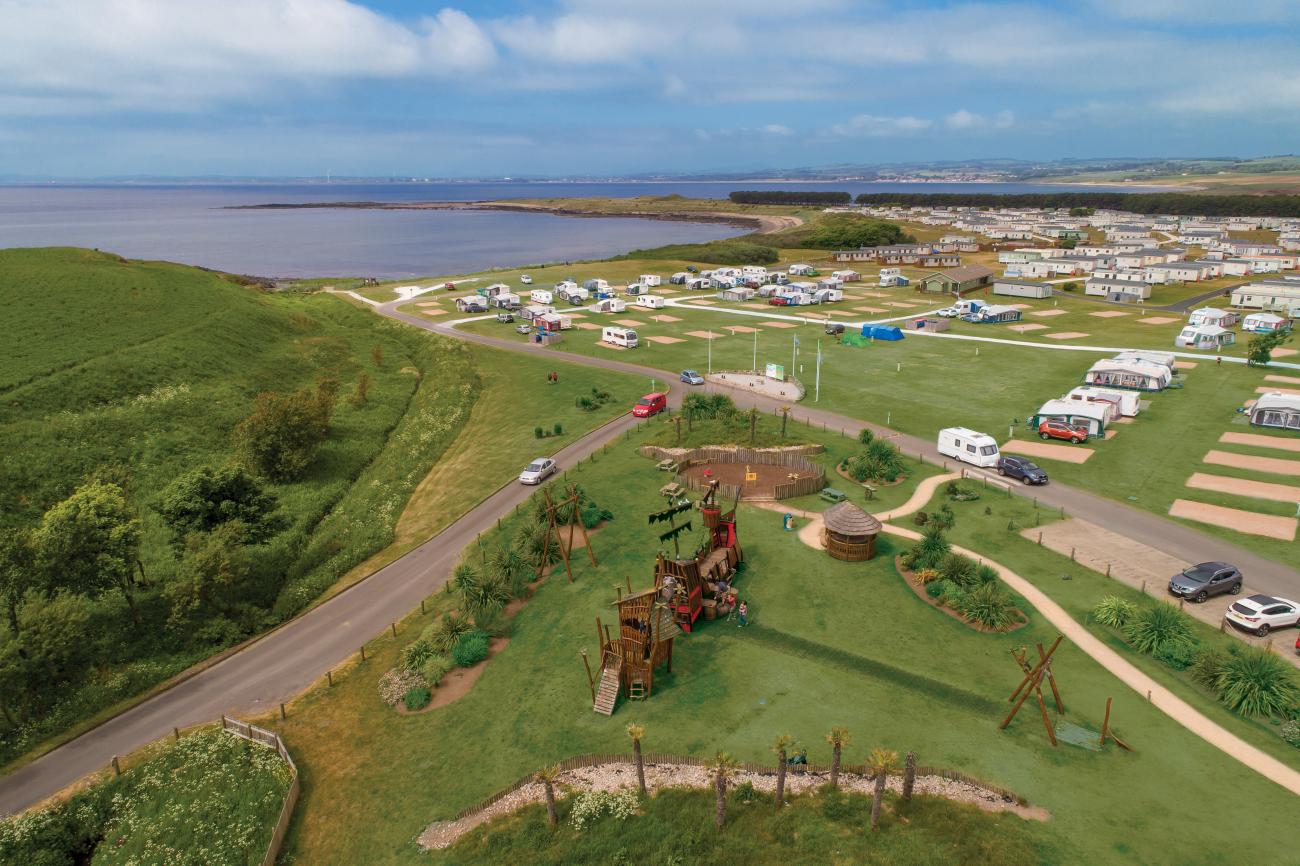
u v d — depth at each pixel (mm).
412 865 30719
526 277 191250
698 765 34125
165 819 34688
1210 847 28000
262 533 60750
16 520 62156
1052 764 32781
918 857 27641
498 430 87938
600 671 40875
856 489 64625
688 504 50219
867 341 121312
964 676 39500
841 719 36625
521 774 34906
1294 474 65250
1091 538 54375
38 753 39438
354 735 39031
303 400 80875
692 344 123750
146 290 126625
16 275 122000
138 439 79500
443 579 54844
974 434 70750
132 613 51969
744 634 44562
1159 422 80188
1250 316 123750
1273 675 36000
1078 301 159125
